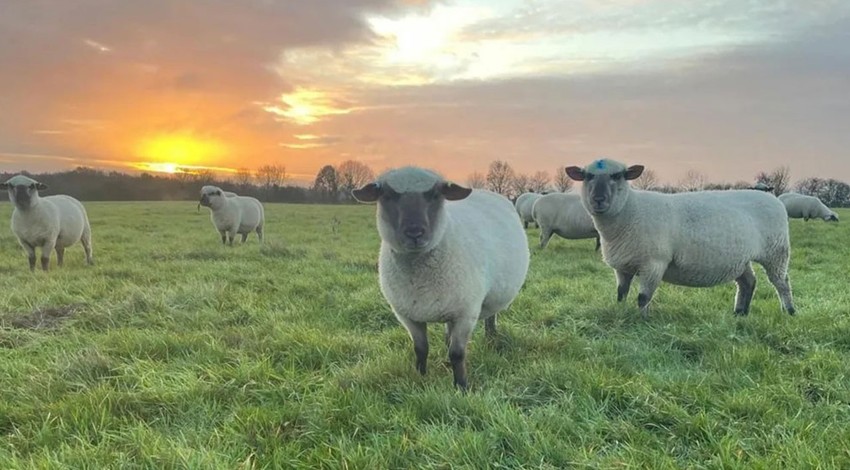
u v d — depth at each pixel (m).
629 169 6.87
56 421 3.82
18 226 10.74
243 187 75.19
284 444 3.54
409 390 4.35
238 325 6.50
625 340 5.82
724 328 5.93
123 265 10.87
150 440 3.46
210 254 12.93
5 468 3.10
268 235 21.19
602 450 3.44
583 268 11.30
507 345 5.68
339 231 23.39
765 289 8.84
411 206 4.26
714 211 6.92
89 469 3.12
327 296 7.90
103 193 69.75
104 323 6.42
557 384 4.45
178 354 5.29
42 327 6.37
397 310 4.79
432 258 4.42
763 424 3.69
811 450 3.18
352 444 3.47
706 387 4.32
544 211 15.43
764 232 7.14
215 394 4.28
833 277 10.23
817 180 73.44
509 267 5.35
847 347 5.48
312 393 4.30
